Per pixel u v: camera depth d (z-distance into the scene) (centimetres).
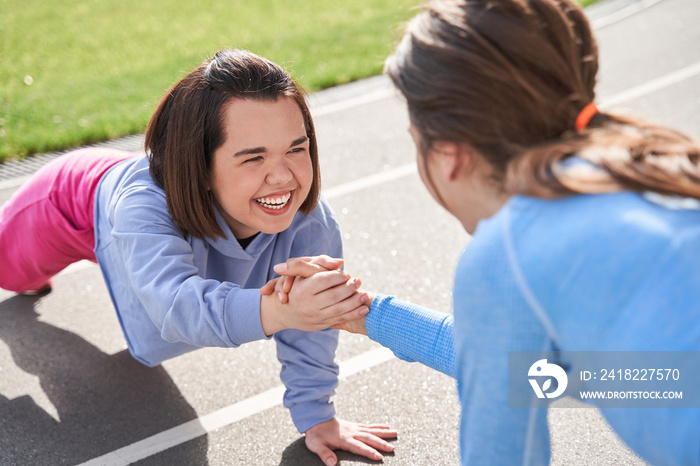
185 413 229
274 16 779
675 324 91
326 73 571
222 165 157
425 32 108
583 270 96
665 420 96
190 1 845
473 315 107
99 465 207
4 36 714
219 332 152
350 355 255
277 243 190
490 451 112
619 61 589
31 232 223
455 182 114
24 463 207
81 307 289
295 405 206
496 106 104
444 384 238
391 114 501
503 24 103
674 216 97
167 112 166
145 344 197
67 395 237
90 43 695
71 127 479
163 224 169
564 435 210
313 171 178
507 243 103
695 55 586
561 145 103
